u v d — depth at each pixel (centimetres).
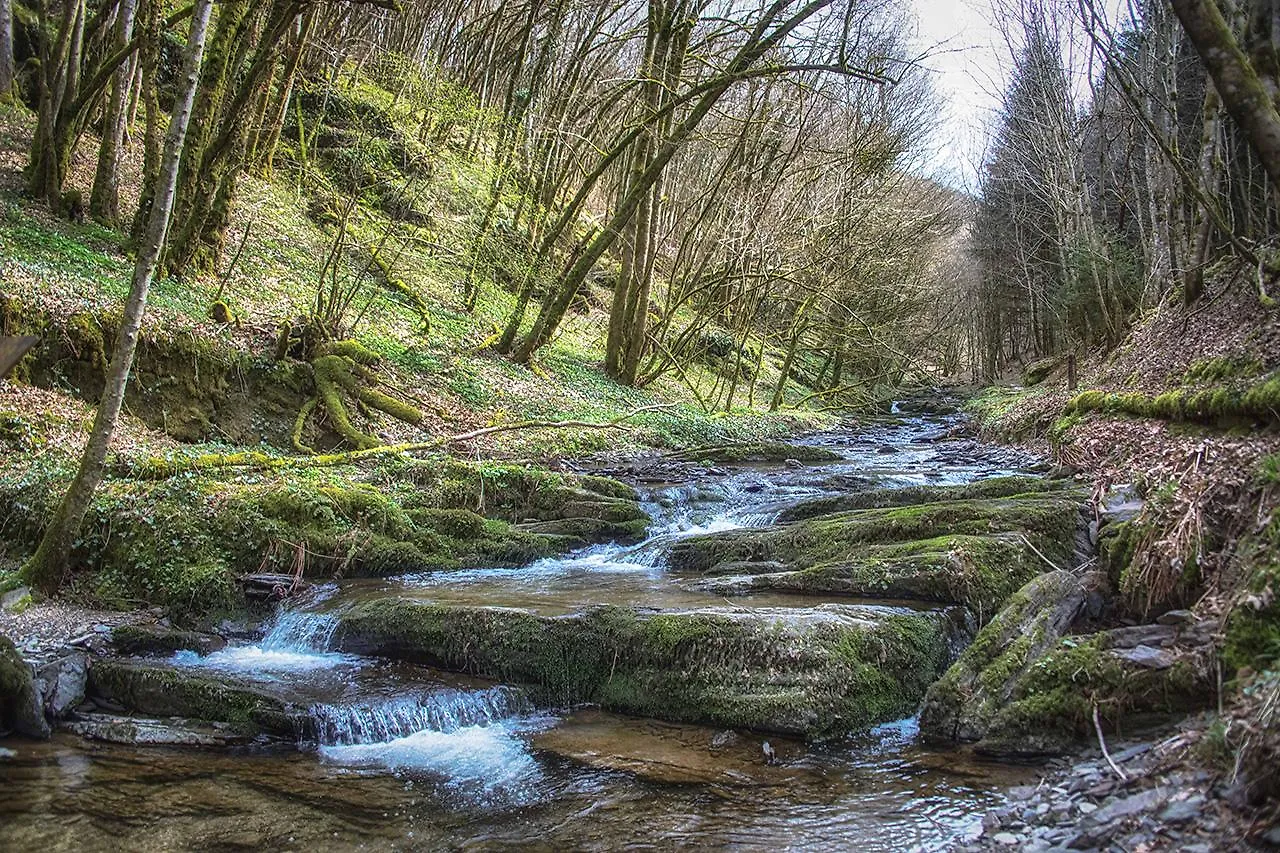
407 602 849
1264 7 697
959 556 820
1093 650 616
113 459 1082
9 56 2073
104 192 1766
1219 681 519
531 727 699
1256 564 583
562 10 2305
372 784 590
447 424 1619
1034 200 3766
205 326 1403
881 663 698
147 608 908
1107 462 1178
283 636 875
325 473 1234
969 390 4494
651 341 2567
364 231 2203
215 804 557
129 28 1742
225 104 1814
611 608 785
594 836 512
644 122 1956
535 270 2234
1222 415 959
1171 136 1719
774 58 1902
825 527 1012
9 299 1141
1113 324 2397
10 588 842
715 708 682
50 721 686
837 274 2783
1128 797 453
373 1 1405
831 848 483
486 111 2284
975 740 614
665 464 1716
